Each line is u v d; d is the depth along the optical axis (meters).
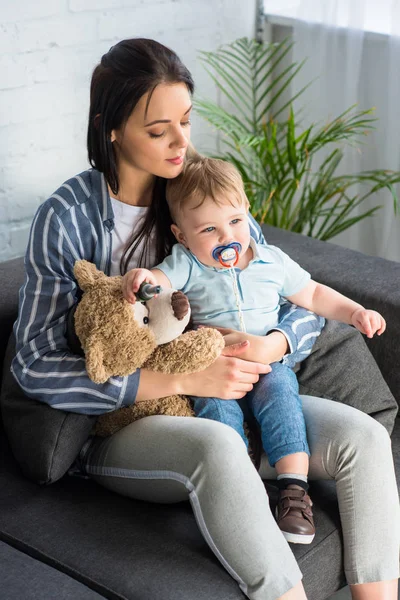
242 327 1.48
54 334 1.41
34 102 2.23
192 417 1.39
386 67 2.50
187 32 2.52
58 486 1.47
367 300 1.75
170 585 1.23
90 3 2.25
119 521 1.37
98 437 1.48
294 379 1.49
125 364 1.34
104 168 1.46
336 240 2.76
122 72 1.36
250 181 2.40
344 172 2.64
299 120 2.63
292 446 1.39
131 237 1.51
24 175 2.28
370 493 1.38
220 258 1.44
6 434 1.57
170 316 1.33
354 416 1.44
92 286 1.35
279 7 2.73
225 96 2.72
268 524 1.27
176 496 1.36
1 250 2.30
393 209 2.56
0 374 1.64
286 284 1.56
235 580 1.26
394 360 1.74
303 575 1.33
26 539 1.34
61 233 1.43
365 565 1.37
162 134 1.39
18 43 2.14
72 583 1.24
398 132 2.47
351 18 2.44
